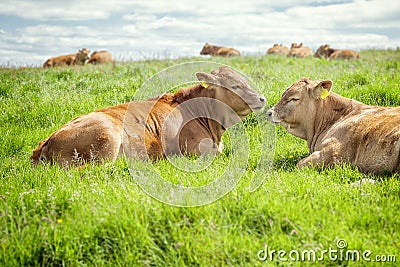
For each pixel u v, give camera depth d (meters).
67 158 7.81
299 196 6.05
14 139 9.48
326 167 7.66
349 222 5.56
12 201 5.97
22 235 5.18
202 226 5.34
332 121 8.39
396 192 6.29
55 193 6.12
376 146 7.25
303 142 9.34
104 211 5.53
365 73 14.59
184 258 5.02
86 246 5.12
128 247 5.04
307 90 8.41
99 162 7.73
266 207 5.62
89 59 32.22
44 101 11.98
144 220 5.38
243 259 5.01
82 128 7.88
